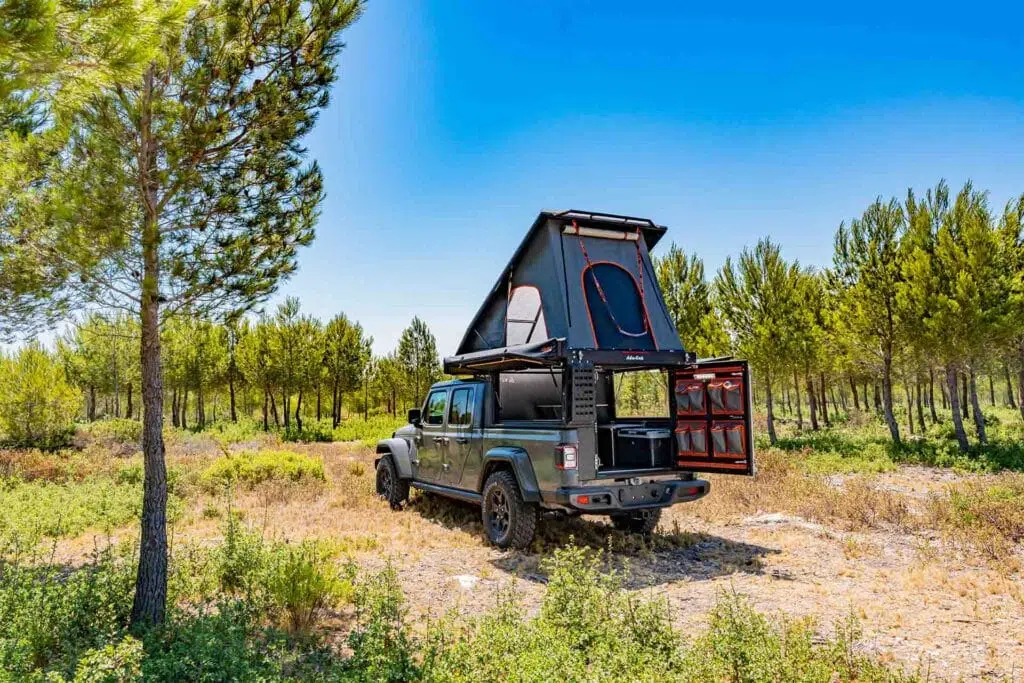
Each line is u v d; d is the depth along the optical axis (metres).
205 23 4.59
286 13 4.91
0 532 8.27
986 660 4.29
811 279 26.70
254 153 5.30
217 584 5.88
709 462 7.85
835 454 17.48
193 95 4.66
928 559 7.04
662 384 11.76
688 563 7.11
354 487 11.91
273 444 24.12
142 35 3.06
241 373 35.88
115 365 31.05
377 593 5.01
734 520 9.32
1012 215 18.34
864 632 4.85
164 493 4.89
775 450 18.67
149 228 4.47
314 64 5.34
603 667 3.76
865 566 6.87
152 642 4.15
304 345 32.06
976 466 14.91
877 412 33.78
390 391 40.28
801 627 4.41
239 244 5.12
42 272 4.53
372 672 3.77
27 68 2.95
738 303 23.39
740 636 4.05
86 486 11.61
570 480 6.89
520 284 8.05
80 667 3.51
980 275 17.28
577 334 7.20
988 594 5.80
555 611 4.63
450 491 9.07
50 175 4.38
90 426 23.75
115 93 4.37
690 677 3.72
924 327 17.86
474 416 8.62
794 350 21.75
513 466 7.46
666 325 7.95
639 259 8.05
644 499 7.31
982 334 16.97
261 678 3.54
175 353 32.16
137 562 5.61
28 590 4.85
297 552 5.82
